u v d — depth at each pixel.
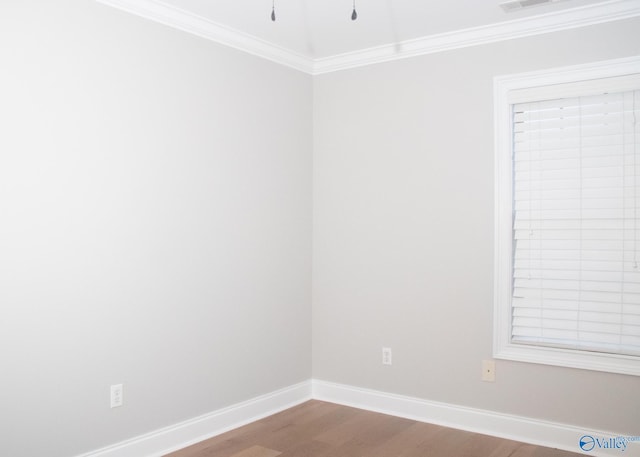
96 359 2.82
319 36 3.61
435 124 3.64
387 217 3.84
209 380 3.39
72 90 2.71
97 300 2.82
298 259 4.05
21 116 2.52
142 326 3.02
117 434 2.91
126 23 2.94
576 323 3.22
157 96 3.10
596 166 3.16
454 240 3.57
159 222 3.10
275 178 3.85
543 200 3.31
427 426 3.59
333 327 4.09
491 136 3.44
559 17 3.19
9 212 2.48
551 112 3.29
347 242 4.02
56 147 2.65
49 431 2.63
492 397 3.44
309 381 4.16
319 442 3.31
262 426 3.58
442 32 3.52
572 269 3.22
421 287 3.70
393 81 3.81
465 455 3.12
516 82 3.35
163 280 3.13
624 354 3.05
